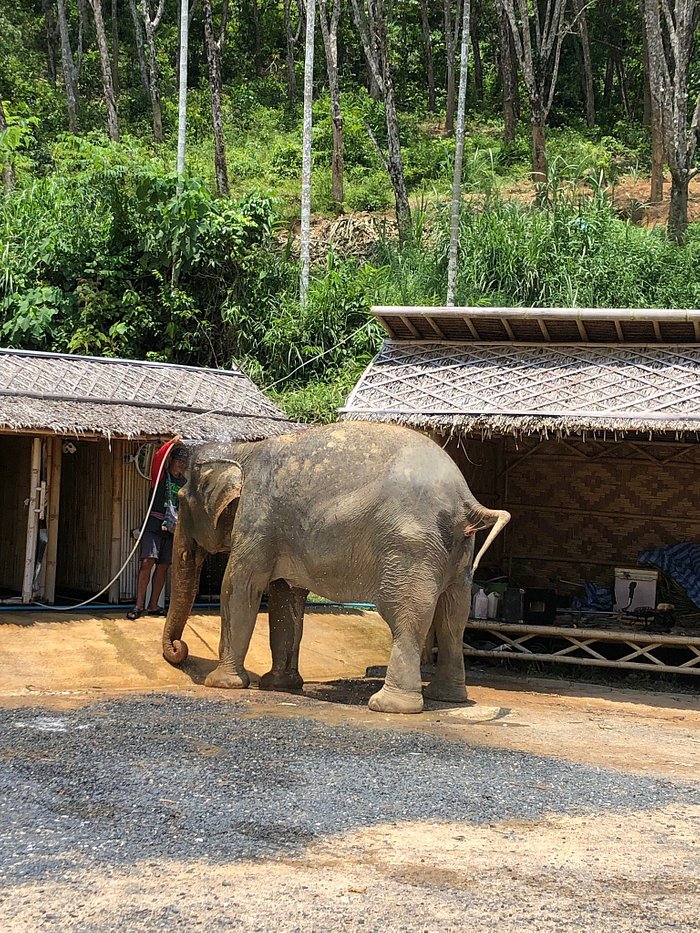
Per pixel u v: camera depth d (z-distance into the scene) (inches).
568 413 413.4
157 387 501.0
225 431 475.8
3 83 1299.2
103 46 1091.9
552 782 258.2
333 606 521.3
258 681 393.4
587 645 471.5
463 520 354.0
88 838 201.6
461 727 325.1
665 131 877.2
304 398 674.8
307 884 181.9
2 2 1440.7
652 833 220.5
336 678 422.9
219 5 1574.8
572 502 557.6
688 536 537.3
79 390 467.2
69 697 341.1
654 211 1002.7
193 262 719.1
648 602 511.5
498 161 1137.4
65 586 510.3
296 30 1598.2
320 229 991.6
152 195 719.1
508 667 477.7
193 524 392.2
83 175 751.7
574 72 1466.5
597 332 445.7
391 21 1477.6
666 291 746.2
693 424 392.8
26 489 486.3
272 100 1459.2
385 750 280.8
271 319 742.5
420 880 186.1
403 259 839.1
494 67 1553.9
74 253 725.3
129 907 170.1
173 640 398.9
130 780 241.1
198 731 292.0
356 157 1199.6
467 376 448.5
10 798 226.2
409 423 427.8
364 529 347.6
